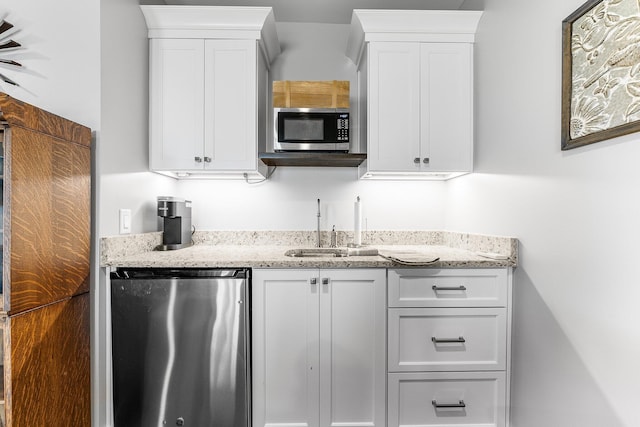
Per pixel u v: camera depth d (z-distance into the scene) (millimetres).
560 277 1403
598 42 1198
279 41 2521
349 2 2299
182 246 2252
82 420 1564
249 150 2082
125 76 1824
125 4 1821
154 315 1652
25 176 1223
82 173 1530
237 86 2080
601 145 1198
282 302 1704
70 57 1626
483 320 1740
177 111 2070
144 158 2035
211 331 1651
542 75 1506
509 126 1754
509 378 1739
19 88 1631
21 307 1214
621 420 1126
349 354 1718
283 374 1705
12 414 1184
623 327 1115
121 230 1803
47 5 1632
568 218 1355
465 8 2287
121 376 1650
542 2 1504
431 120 2107
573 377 1335
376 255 2027
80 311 1548
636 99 1056
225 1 2297
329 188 2506
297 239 2488
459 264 1709
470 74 2115
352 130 2502
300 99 2150
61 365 1427
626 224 1103
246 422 1660
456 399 1736
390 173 2176
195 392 1654
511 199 1739
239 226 2486
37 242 1282
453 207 2408
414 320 1728
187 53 2068
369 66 2098
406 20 2070
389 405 1719
